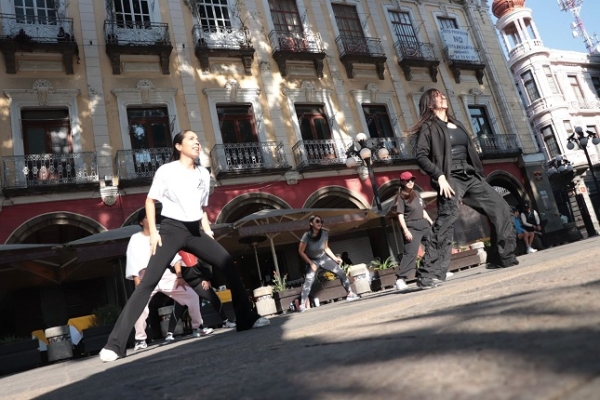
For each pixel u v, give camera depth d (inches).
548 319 39.3
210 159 543.2
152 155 510.6
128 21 548.1
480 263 465.1
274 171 553.9
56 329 314.0
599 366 25.2
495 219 158.1
